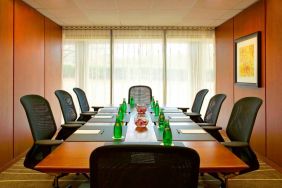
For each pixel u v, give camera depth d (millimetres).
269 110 4410
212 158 2059
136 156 1341
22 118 4805
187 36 7125
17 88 4609
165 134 2469
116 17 5984
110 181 1377
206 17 5980
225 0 4676
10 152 4375
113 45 7156
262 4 4609
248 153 2631
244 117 2867
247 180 3746
